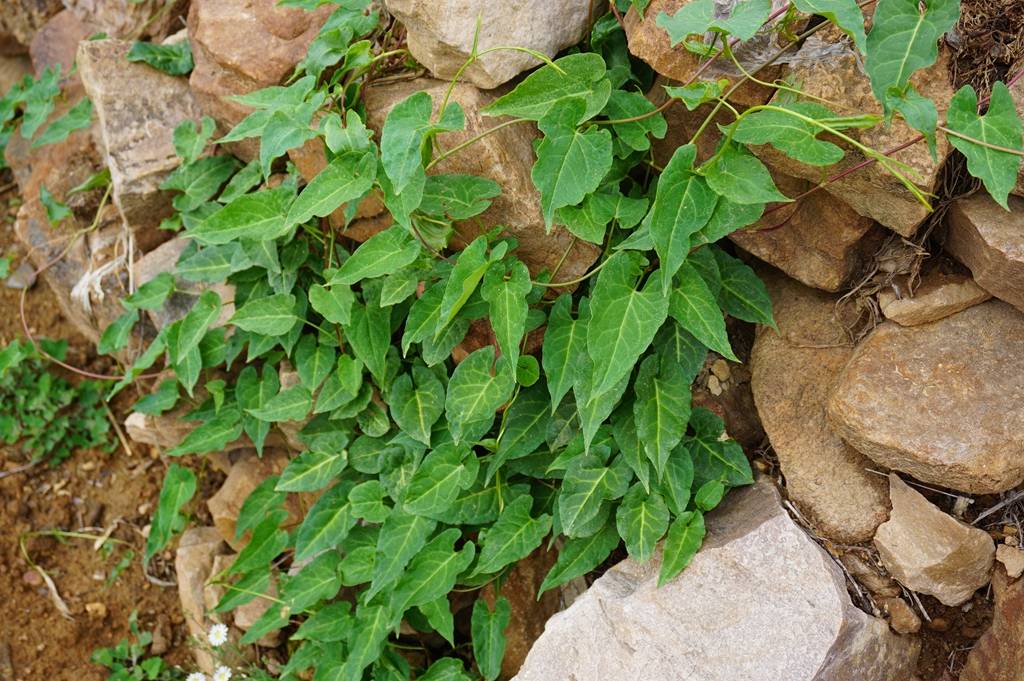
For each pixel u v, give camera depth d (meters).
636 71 0.92
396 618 0.91
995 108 0.77
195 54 1.00
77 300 1.12
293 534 1.01
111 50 1.07
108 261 1.12
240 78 0.97
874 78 0.76
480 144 0.87
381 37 0.95
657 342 0.89
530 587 0.97
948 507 0.86
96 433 1.19
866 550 0.88
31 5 1.28
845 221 0.88
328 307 0.90
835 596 0.83
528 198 0.88
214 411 1.04
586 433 0.83
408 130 0.82
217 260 1.00
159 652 1.10
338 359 0.96
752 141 0.80
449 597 1.00
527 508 0.91
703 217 0.80
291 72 0.96
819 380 0.90
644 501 0.87
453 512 0.92
